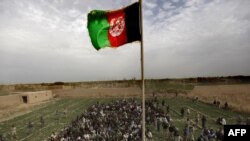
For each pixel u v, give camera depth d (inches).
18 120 1979.6
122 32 441.1
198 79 5147.6
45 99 3727.9
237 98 2874.0
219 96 3213.6
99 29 451.2
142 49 417.1
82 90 4429.1
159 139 1185.4
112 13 448.1
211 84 4685.0
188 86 4308.6
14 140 1327.5
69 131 1261.1
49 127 1646.2
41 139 1320.1
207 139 1004.6
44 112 2379.4
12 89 5241.1
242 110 1998.0
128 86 4945.9
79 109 2481.5
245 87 3897.6
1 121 1942.7
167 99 3102.9
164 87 4202.8
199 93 3671.3
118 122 1390.3
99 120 1459.2
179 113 1935.3
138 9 431.2
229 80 5078.7
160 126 1413.6
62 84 5575.8
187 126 1159.6
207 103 2600.9
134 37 432.8
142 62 411.2
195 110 2097.7
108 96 3978.8
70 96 4148.6
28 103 3157.0
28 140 1320.1
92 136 1155.9
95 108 2052.2
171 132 1184.8
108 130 1224.8
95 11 452.4
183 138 1169.4
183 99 3085.6
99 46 454.3
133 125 1263.5
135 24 432.1
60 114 2172.7
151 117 1494.8
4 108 2568.9
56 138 1219.9
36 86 5442.9
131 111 1792.6
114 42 447.8
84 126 1307.8
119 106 2089.1
